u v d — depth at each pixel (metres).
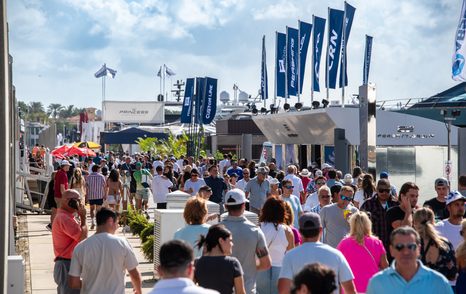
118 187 27.94
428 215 9.81
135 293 9.76
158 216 15.62
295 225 16.59
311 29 42.09
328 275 5.26
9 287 11.30
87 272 9.53
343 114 35.94
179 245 6.42
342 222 13.30
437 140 36.06
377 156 35.72
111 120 101.38
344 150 33.81
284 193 16.67
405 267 7.24
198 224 10.23
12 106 18.28
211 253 8.61
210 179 23.70
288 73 42.91
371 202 13.17
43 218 30.75
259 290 11.26
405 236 7.22
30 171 40.06
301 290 5.26
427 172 36.00
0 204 8.09
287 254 8.59
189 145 55.28
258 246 10.05
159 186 26.27
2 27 8.07
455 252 9.68
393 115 35.78
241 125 69.38
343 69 38.88
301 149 43.62
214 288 8.49
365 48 39.56
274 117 44.50
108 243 9.52
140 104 101.38
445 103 47.03
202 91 54.41
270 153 50.12
